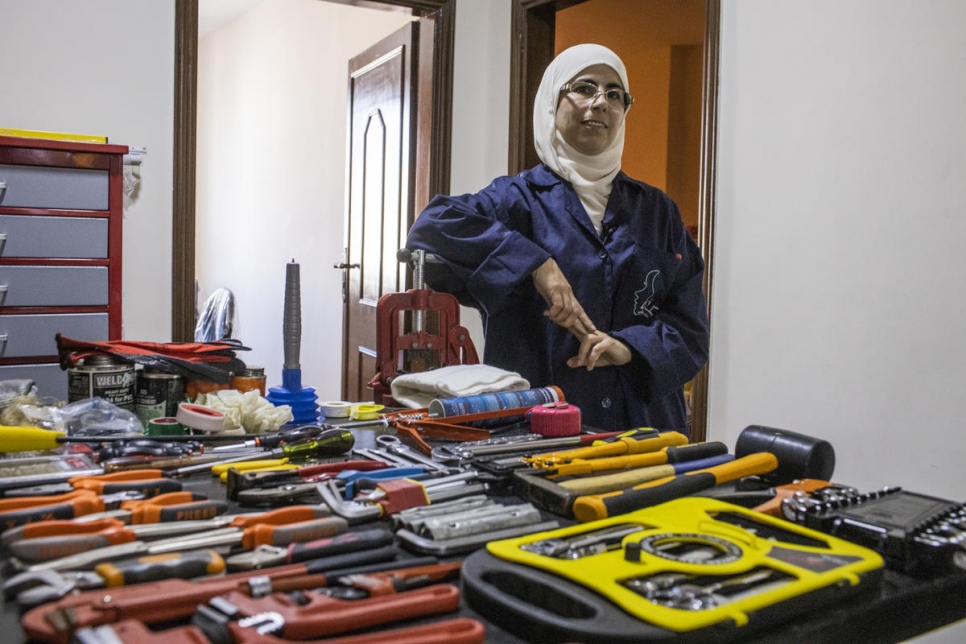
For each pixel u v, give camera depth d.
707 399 2.37
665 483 0.88
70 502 0.77
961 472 1.79
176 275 2.68
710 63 2.34
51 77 2.50
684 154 5.10
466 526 0.75
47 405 1.28
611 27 4.59
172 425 1.17
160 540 0.71
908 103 1.88
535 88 3.14
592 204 1.88
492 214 1.84
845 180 2.01
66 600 0.56
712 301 2.35
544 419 1.19
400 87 3.35
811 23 2.09
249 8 5.25
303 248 4.53
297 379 1.34
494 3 3.26
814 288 2.09
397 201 3.37
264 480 0.90
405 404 1.40
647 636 0.53
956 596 0.69
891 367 1.92
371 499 0.83
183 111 2.66
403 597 0.59
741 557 0.67
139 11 2.59
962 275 1.78
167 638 0.50
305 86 4.50
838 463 2.03
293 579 0.62
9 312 1.96
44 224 1.96
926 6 1.84
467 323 3.30
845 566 0.65
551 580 0.62
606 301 1.80
